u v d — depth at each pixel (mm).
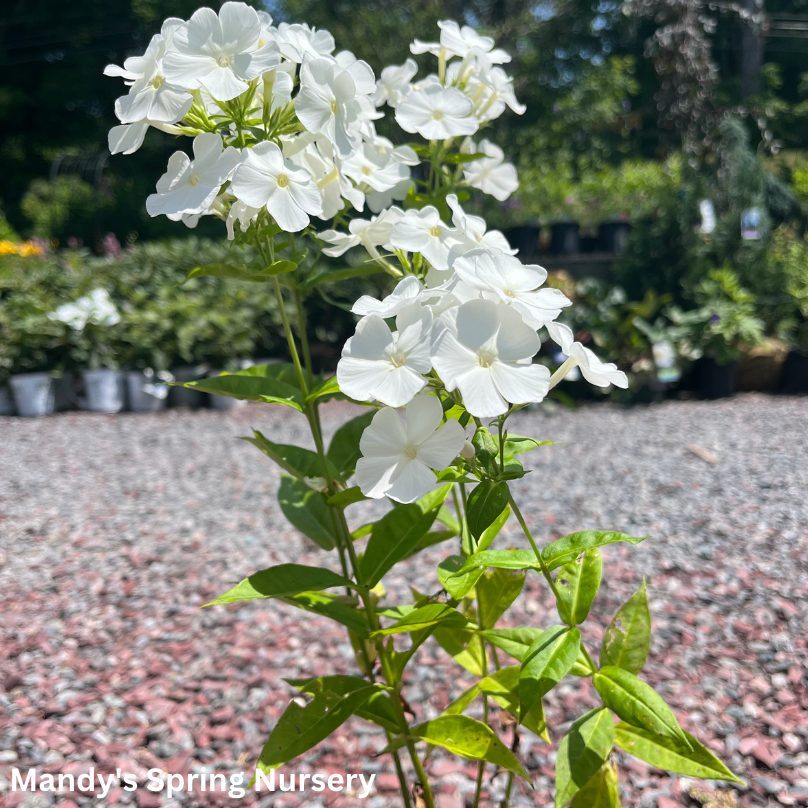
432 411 1052
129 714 2697
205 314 8758
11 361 8109
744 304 8523
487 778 2312
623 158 17344
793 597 3398
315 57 1310
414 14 13156
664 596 3490
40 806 2203
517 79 15906
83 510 5000
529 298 1084
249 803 2234
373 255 1499
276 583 1359
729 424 6938
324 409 8336
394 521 1507
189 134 1335
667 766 1238
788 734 2465
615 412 7691
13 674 2959
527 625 3240
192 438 7062
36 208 16406
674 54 8727
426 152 1938
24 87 21969
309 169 1398
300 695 2793
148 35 21234
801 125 18031
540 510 4746
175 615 3467
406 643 3141
